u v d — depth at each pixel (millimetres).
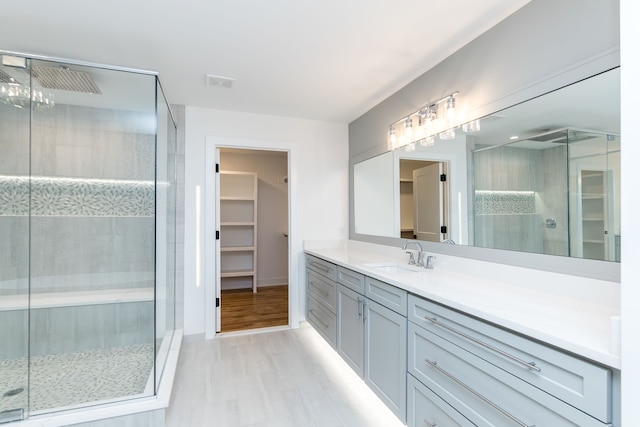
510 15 1639
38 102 2416
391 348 1763
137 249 2621
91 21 1688
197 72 2320
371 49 1999
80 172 2539
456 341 1308
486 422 1159
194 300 3008
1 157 2334
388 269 2373
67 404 1773
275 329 3301
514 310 1172
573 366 883
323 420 1836
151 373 2098
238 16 1659
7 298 2322
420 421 1527
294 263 3348
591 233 1292
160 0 1522
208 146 3055
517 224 1617
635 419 735
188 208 3000
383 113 2859
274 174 5383
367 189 3127
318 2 1553
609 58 1229
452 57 2039
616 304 1205
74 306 2521
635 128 749
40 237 2445
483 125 1812
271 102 2906
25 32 1784
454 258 2014
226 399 2043
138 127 2361
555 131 1427
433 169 2213
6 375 2146
